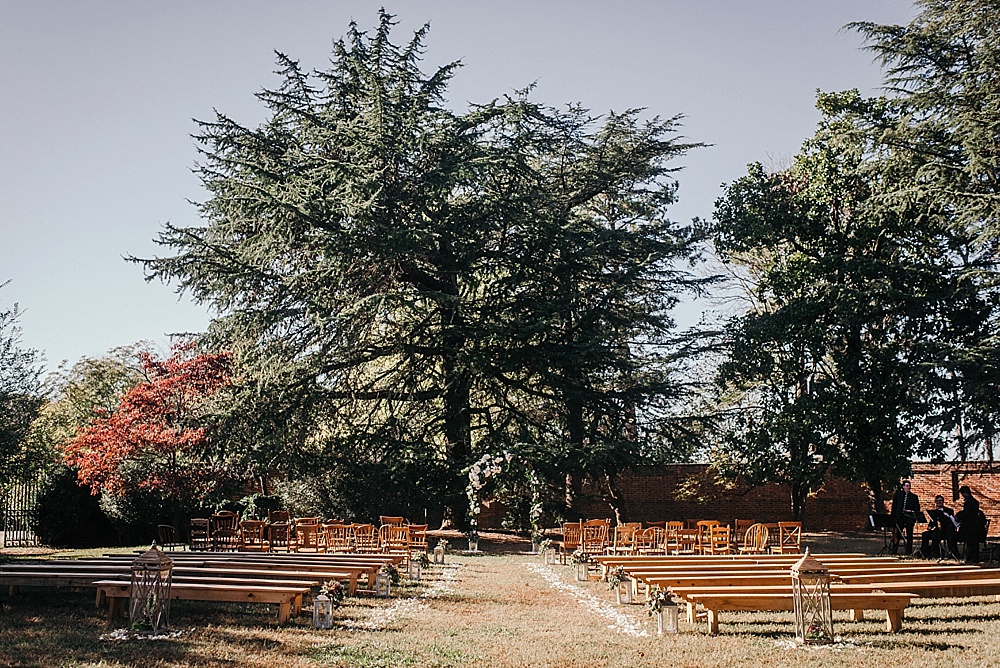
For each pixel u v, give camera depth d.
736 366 30.05
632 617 12.71
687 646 10.17
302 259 28.70
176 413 27.95
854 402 28.48
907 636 10.72
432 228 28.41
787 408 29.28
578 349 28.45
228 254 27.70
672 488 36.25
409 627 11.50
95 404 39.03
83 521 28.14
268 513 28.03
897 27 26.86
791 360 30.45
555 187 32.38
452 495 28.69
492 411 33.94
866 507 34.84
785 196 31.73
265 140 28.64
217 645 9.60
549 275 30.09
